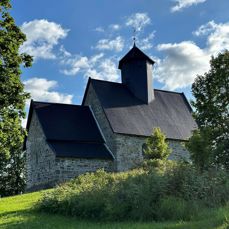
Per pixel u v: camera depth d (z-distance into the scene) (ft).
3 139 93.56
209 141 81.87
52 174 120.47
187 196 50.55
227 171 63.67
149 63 150.20
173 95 159.63
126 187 55.67
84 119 135.95
